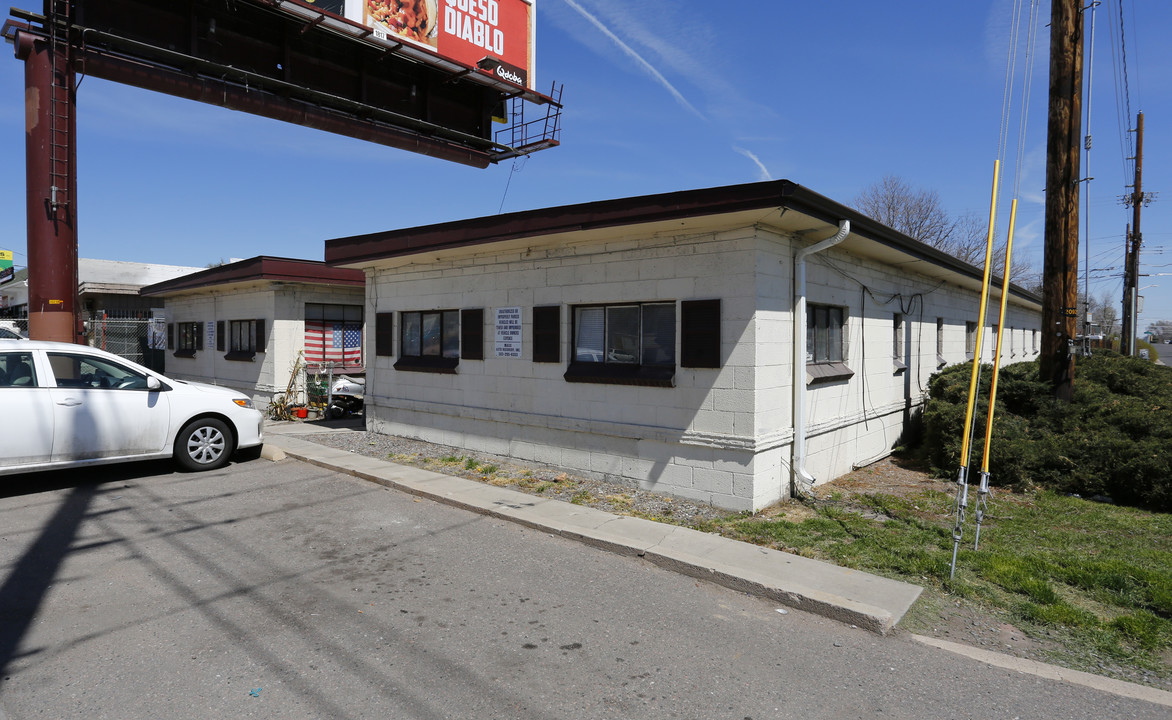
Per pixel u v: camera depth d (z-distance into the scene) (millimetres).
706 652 4016
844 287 9211
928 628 4395
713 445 7191
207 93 12070
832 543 5961
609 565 5496
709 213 6496
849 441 9484
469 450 10000
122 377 8047
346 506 7078
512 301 9281
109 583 4855
